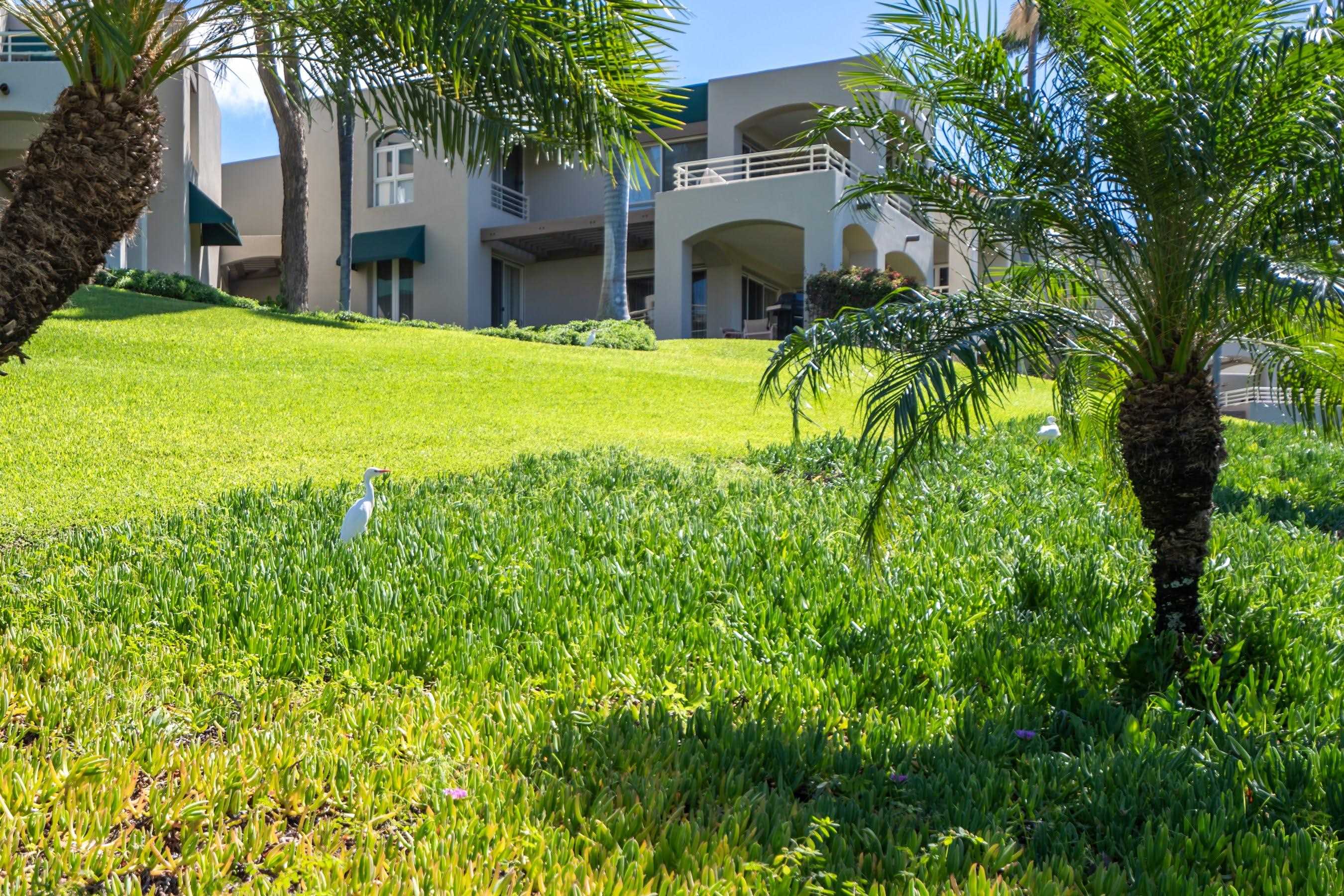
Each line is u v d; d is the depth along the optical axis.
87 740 4.14
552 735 4.21
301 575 6.55
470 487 10.14
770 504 9.55
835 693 4.88
